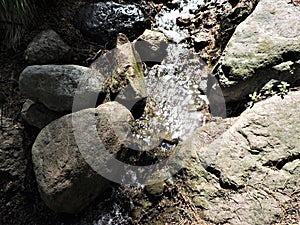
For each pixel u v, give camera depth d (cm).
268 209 241
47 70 269
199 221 247
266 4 283
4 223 262
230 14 293
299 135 253
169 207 255
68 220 261
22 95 284
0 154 265
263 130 257
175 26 309
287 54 266
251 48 271
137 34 302
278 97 264
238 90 269
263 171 249
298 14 277
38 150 258
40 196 262
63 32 301
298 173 246
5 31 297
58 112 271
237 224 241
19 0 290
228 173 251
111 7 304
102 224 259
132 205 260
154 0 318
